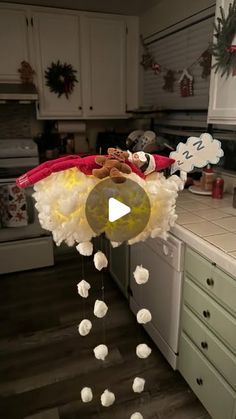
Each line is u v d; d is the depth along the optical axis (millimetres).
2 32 2637
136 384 1077
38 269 2812
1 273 2691
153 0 2598
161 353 1849
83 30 2857
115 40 2994
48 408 1522
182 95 2541
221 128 2109
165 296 1646
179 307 1536
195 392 1517
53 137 3256
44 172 727
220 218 1589
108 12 2891
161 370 1739
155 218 753
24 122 3184
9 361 1810
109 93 3119
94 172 706
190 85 2412
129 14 2965
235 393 1222
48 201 705
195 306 1417
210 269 1280
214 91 1708
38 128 3256
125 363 1789
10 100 2631
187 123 2553
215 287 1264
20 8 2629
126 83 3170
